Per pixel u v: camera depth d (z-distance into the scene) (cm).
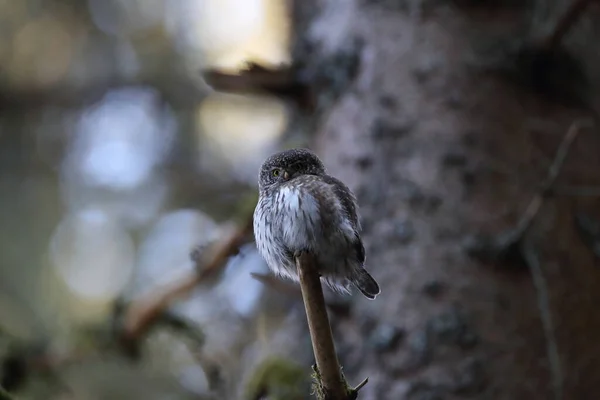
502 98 813
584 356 689
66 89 1380
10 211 1448
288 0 1100
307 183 529
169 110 1451
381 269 745
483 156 780
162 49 1467
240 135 1452
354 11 906
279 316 1116
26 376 1034
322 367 437
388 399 685
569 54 828
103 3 1484
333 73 879
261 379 813
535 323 699
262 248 548
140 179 1492
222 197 1405
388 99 833
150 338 1152
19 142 1460
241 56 1466
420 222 755
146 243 1475
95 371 1275
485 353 684
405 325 710
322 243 498
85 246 1474
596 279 721
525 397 669
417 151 795
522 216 749
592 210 753
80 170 1489
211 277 990
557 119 808
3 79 1380
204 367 1027
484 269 721
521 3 880
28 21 1450
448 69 834
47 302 1420
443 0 884
